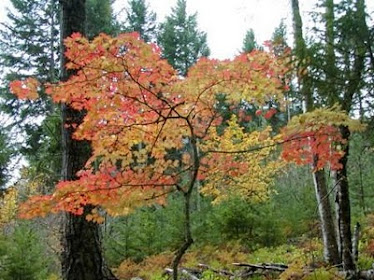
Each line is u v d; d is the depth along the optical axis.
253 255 11.03
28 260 11.38
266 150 11.80
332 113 4.55
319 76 5.12
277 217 13.34
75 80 4.18
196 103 4.65
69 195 4.54
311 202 13.63
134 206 4.73
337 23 5.04
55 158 11.57
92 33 17.69
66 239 6.09
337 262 7.82
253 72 4.39
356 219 11.75
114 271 12.02
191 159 5.82
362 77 5.03
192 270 10.38
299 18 8.79
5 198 17.17
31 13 19.95
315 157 6.55
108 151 4.82
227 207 12.34
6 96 17.45
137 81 4.25
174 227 13.20
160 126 4.87
